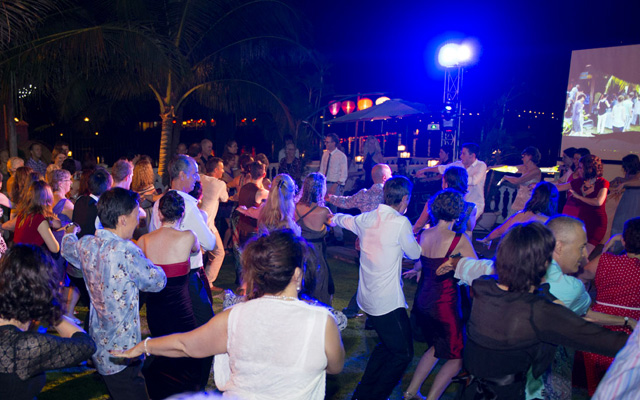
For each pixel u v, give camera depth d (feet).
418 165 58.54
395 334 11.79
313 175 15.24
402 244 11.68
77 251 9.94
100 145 62.80
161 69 32.65
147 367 11.44
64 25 32.09
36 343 6.99
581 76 45.29
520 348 7.61
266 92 39.11
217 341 6.62
